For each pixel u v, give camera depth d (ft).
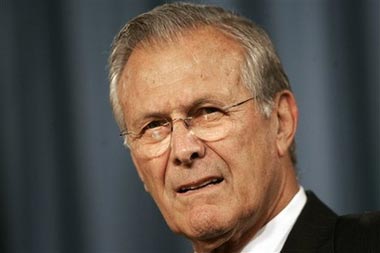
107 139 30.01
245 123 19.52
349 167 28.53
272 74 20.47
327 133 28.71
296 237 19.93
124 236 29.73
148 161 19.84
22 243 30.04
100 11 30.27
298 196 20.86
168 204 19.71
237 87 19.61
